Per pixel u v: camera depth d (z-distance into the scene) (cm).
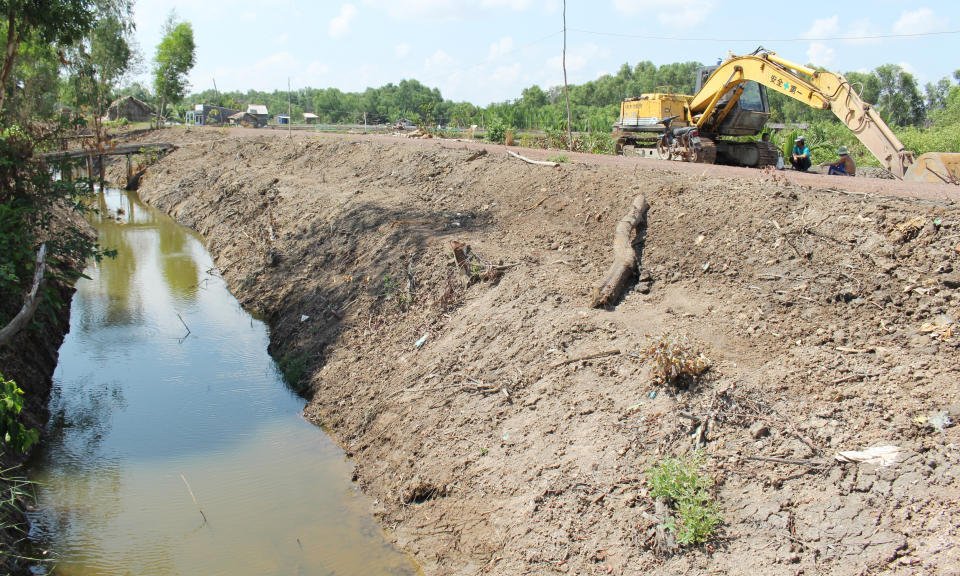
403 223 1315
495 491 635
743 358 649
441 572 589
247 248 1716
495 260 1027
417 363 907
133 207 2708
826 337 640
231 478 796
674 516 507
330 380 998
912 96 6912
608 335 759
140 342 1245
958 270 649
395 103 11869
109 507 743
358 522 697
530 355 792
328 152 2323
